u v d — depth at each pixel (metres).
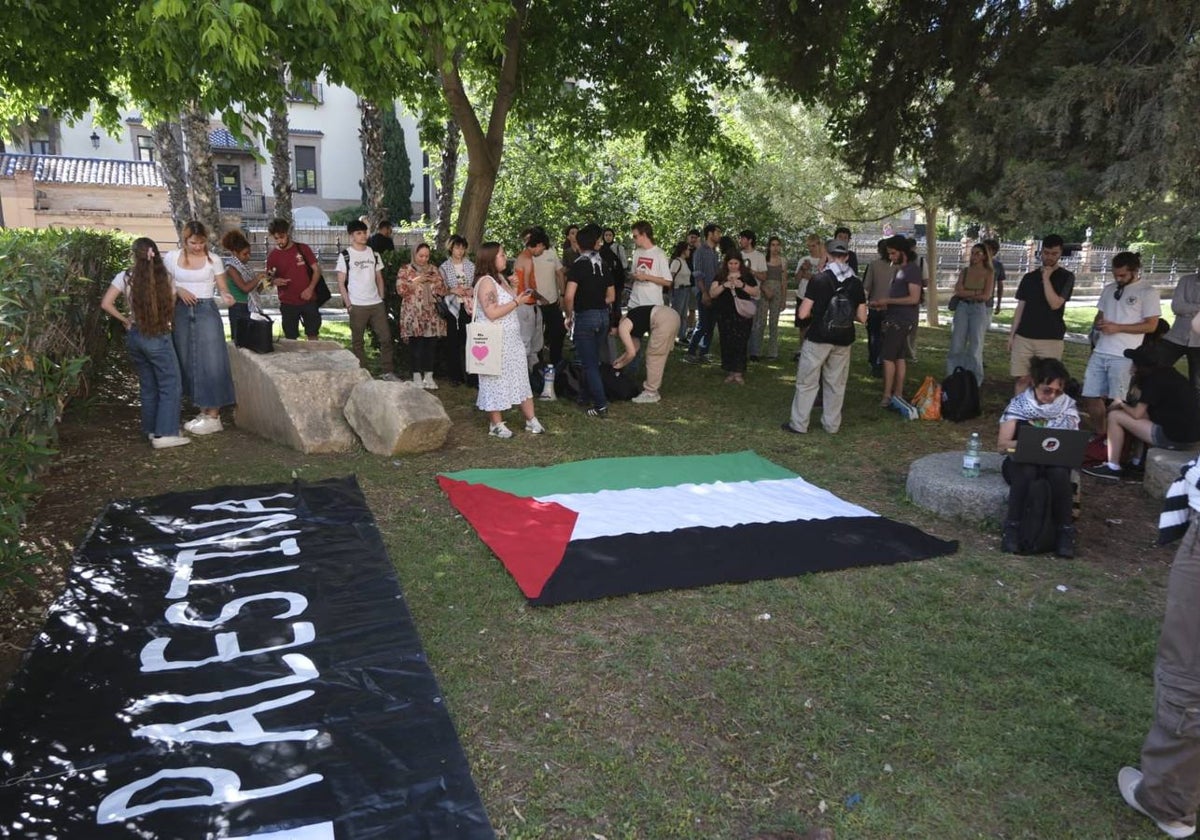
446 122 18.69
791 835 2.83
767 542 5.24
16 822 2.69
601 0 12.58
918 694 3.67
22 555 3.91
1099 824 2.93
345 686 3.53
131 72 8.53
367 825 2.74
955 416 8.67
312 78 7.49
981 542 5.48
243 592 4.37
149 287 6.65
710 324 12.12
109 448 6.95
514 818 2.86
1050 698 3.66
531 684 3.67
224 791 2.87
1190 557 2.81
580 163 17.27
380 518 5.55
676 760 3.18
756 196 21.61
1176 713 2.78
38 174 23.50
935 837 2.85
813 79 10.39
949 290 24.34
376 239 11.38
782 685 3.71
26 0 7.65
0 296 3.95
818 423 8.59
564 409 8.91
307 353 7.69
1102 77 6.82
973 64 9.39
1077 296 26.78
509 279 9.83
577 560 4.89
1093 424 7.71
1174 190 6.71
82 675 3.55
